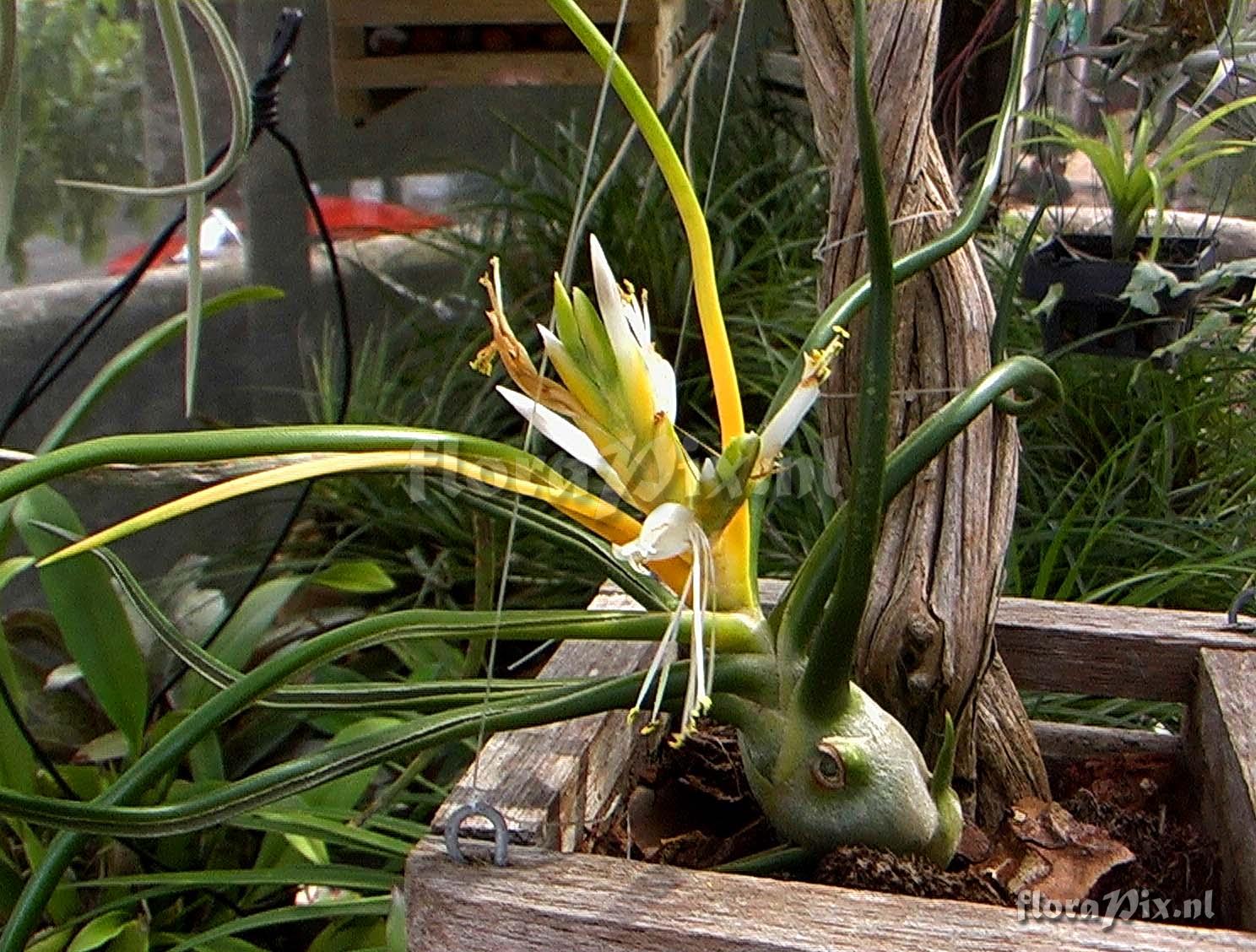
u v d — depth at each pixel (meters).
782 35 0.93
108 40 0.64
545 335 0.25
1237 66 0.61
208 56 0.70
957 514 0.31
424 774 0.56
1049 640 0.35
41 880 0.28
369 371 0.82
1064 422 0.72
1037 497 0.67
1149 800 0.33
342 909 0.37
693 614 0.25
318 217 0.49
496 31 0.67
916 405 0.32
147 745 0.51
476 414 0.77
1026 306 0.74
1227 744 0.29
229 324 0.81
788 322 0.77
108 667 0.49
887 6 0.31
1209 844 0.30
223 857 0.52
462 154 0.94
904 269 0.27
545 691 0.26
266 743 0.55
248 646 0.54
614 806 0.31
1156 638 0.34
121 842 0.48
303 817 0.40
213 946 0.46
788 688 0.26
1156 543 0.61
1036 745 0.34
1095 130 0.81
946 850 0.27
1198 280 0.63
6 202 0.25
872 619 0.31
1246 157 0.81
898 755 0.26
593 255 0.24
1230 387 0.73
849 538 0.22
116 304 0.52
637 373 0.24
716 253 0.85
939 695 0.31
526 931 0.23
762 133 0.94
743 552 0.26
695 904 0.23
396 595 0.74
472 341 0.82
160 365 0.77
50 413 0.71
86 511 0.73
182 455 0.20
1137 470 0.67
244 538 0.81
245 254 0.80
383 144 0.88
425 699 0.26
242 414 0.84
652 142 0.24
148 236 0.69
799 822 0.26
